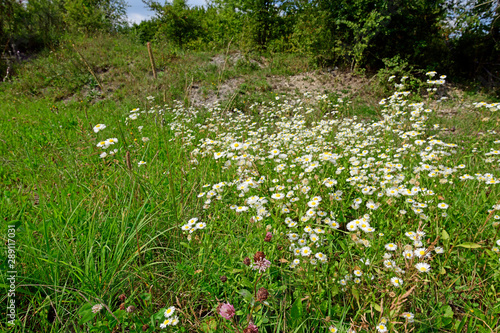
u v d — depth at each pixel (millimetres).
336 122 5289
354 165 3238
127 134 4754
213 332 1542
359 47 9734
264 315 1606
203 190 2908
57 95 9633
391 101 5215
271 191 2834
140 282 1884
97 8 19344
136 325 1506
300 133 4438
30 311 1723
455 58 11078
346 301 1850
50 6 16844
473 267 2037
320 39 10570
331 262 1991
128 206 2324
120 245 1957
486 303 1796
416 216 2432
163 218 2432
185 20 15695
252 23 13578
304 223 2197
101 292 1720
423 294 1876
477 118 5465
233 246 2193
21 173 3461
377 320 1636
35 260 1772
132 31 18312
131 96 8703
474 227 2383
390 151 3812
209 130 5070
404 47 10008
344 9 9922
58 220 2137
